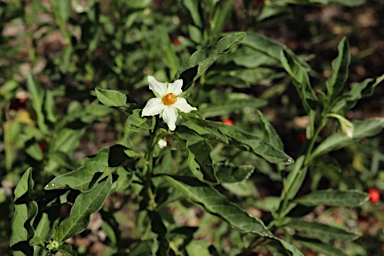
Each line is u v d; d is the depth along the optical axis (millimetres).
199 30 353
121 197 459
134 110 268
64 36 376
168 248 303
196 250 332
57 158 339
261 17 373
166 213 332
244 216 284
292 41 752
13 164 412
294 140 623
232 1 346
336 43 718
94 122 349
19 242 273
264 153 267
